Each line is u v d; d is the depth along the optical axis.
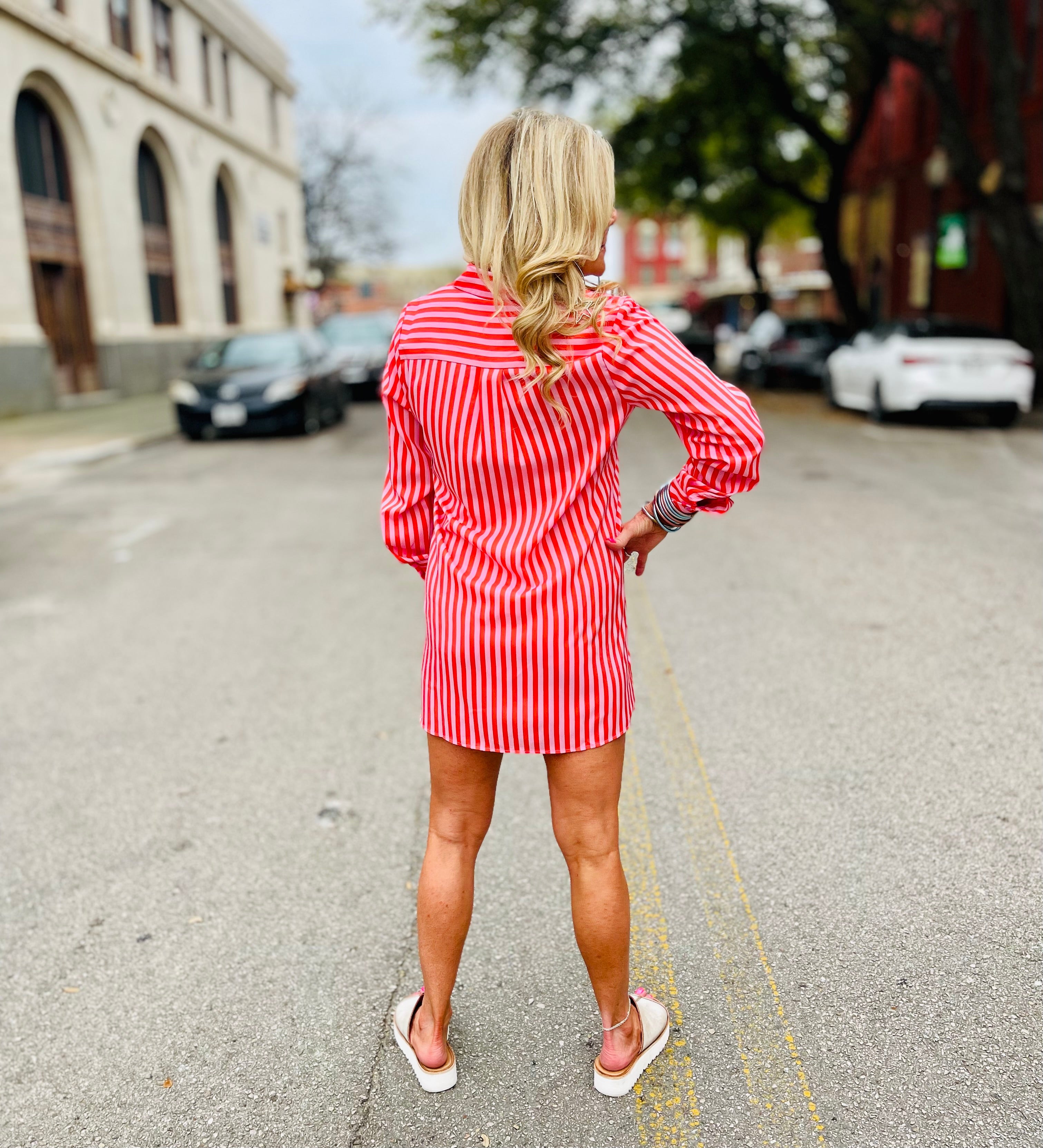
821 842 3.01
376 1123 2.03
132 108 21.17
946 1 19.56
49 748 3.95
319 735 3.97
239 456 12.63
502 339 1.68
